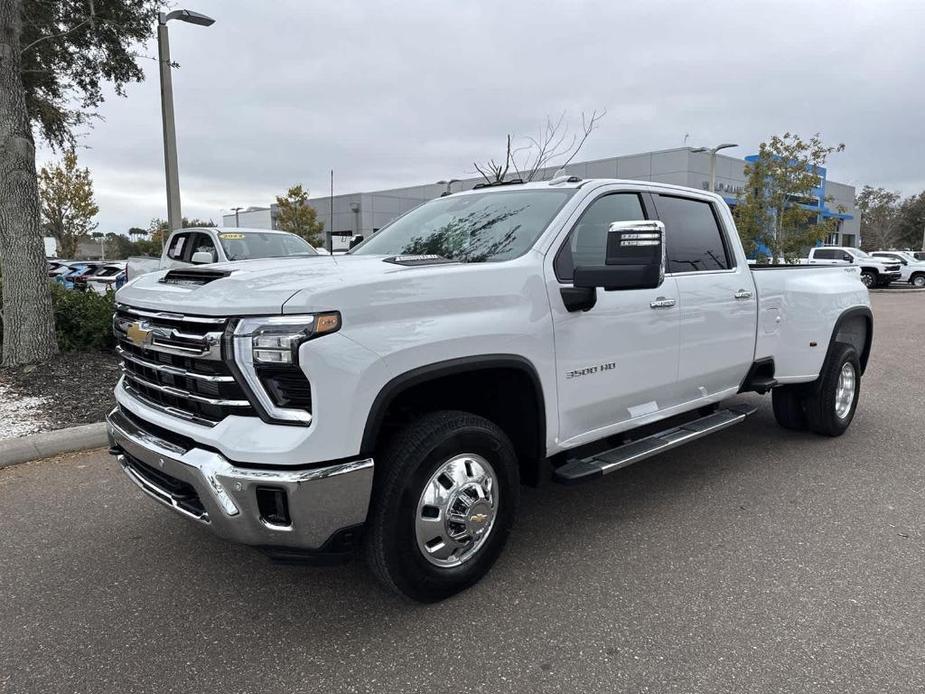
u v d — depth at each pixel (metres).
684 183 32.66
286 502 2.55
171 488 2.96
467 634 2.89
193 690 2.54
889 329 14.72
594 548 3.71
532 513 4.23
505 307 3.17
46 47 11.20
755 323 4.93
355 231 42.16
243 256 10.59
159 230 53.88
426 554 2.99
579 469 3.60
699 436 4.36
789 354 5.30
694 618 3.01
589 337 3.59
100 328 8.20
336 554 2.74
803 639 2.84
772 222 25.17
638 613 3.05
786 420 5.98
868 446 5.65
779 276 5.24
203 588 3.32
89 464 5.14
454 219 4.10
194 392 2.81
